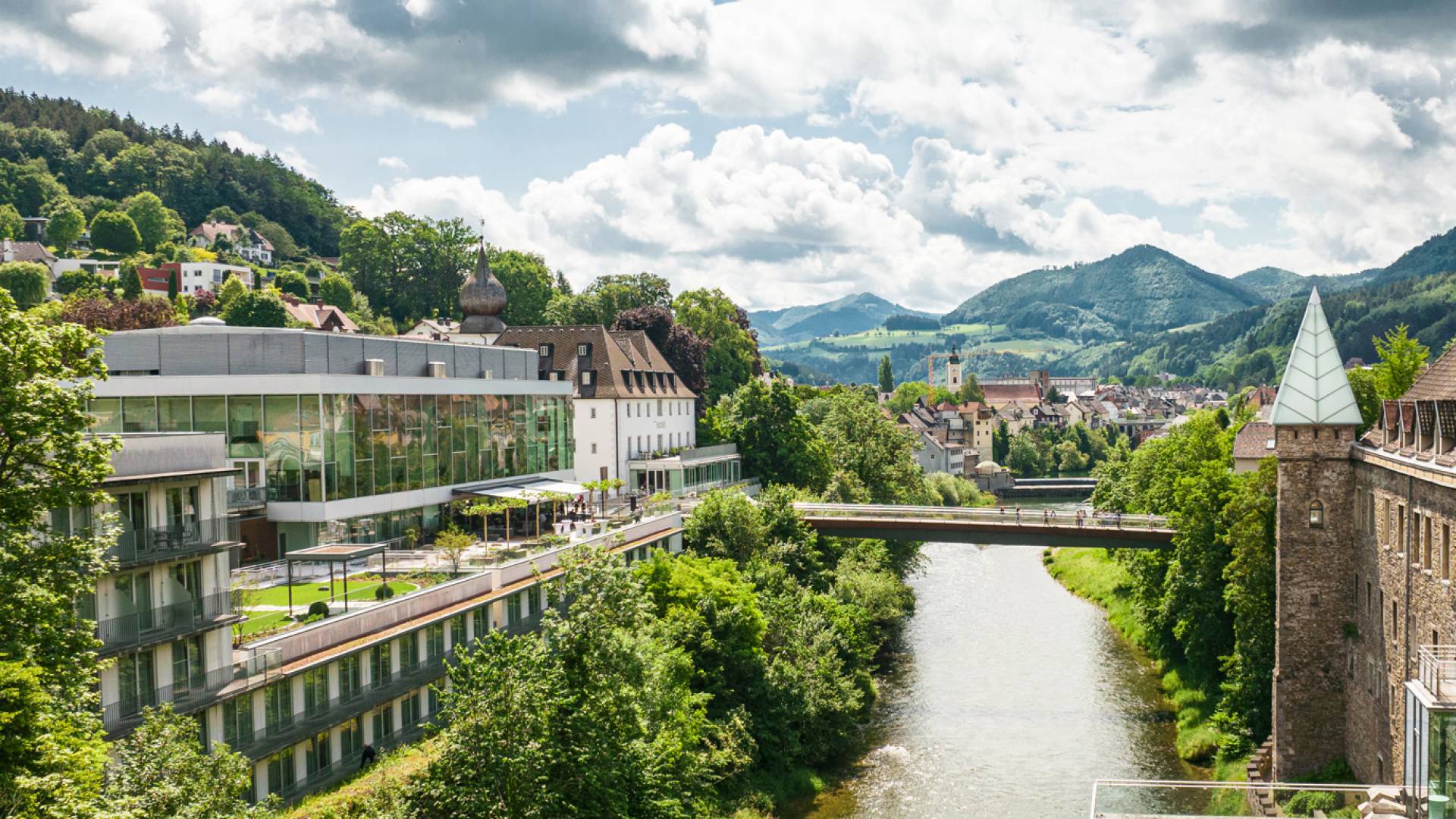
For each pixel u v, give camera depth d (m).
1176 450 77.81
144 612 32.88
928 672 67.44
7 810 20.30
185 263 190.38
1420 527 38.94
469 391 68.44
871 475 107.62
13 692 21.25
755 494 103.88
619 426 92.69
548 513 69.44
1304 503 48.09
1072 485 196.62
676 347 114.25
